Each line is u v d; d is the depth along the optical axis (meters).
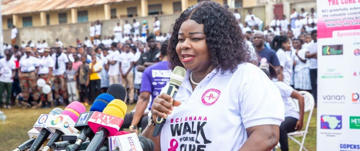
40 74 14.23
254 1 31.06
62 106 14.33
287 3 23.52
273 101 1.98
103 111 1.91
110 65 14.37
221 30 2.03
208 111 2.02
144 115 5.18
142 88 5.01
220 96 2.03
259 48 7.04
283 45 9.83
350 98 4.47
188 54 2.04
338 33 4.48
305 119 9.41
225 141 1.97
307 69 11.88
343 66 4.48
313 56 11.57
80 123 1.86
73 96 14.32
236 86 2.02
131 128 4.88
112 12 36.72
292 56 12.09
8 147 7.85
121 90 2.20
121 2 34.91
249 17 23.45
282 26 22.70
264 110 1.94
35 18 39.47
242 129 2.01
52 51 14.75
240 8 24.48
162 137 2.15
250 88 1.99
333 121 4.56
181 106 2.11
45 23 38.97
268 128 1.93
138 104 4.99
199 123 2.03
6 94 14.91
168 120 2.13
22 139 8.60
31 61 14.26
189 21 2.06
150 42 9.53
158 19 27.50
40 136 2.04
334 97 4.54
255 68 2.05
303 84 11.95
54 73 14.38
